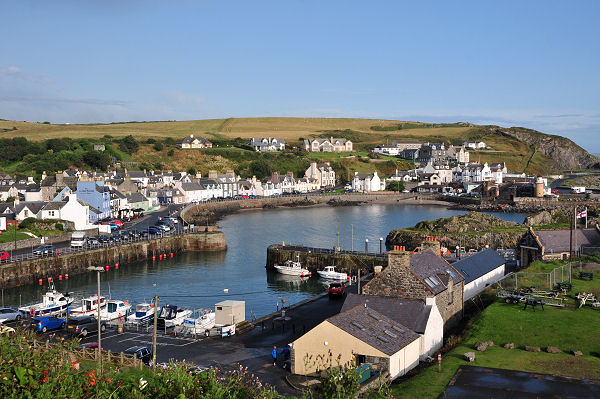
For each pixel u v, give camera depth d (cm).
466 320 6431
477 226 14888
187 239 13562
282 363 5262
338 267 11075
